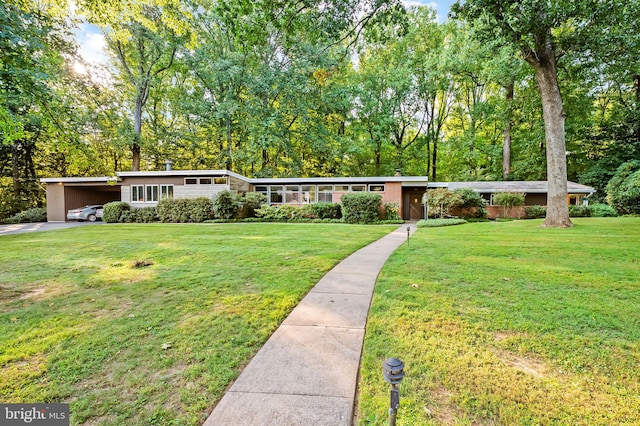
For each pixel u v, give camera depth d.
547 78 10.98
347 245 8.34
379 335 2.96
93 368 2.49
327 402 2.03
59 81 8.44
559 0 8.79
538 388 2.15
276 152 24.77
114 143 20.31
